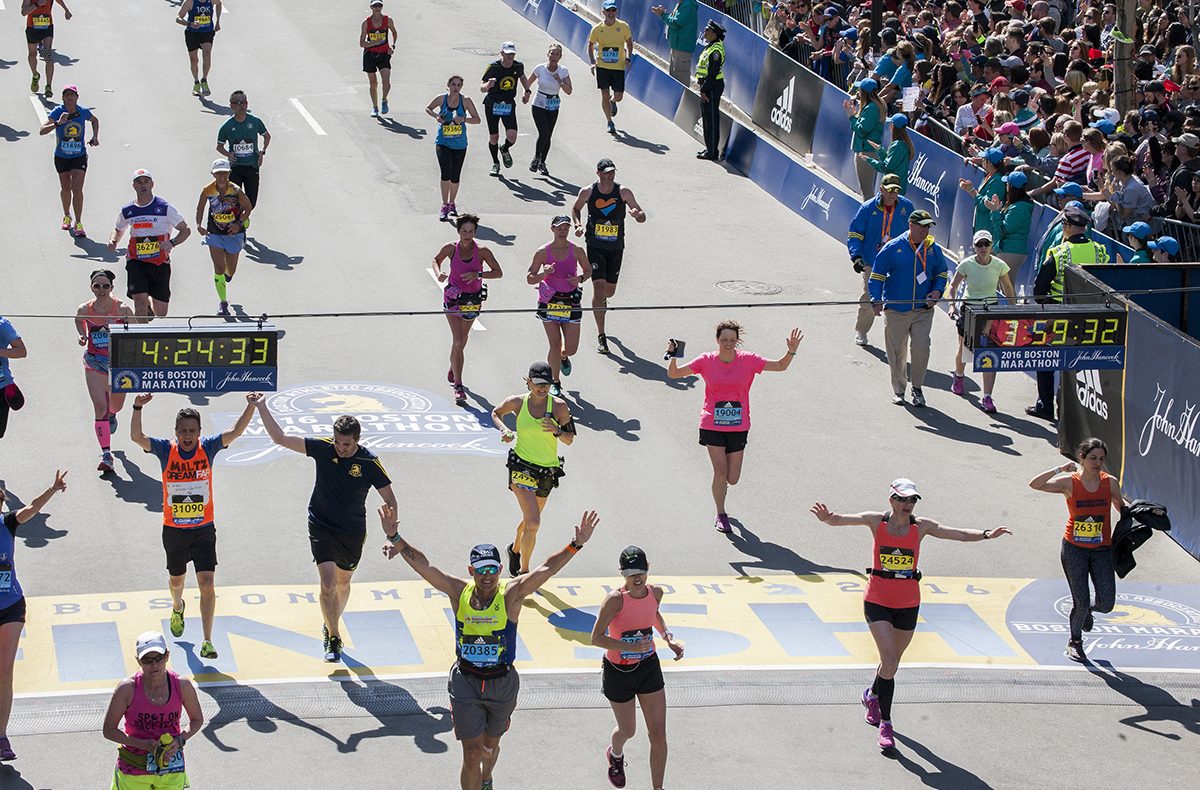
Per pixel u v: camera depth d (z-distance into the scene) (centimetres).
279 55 7044
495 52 7206
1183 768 2561
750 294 4831
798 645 2914
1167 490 3547
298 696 2625
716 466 3319
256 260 4816
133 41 7112
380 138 6028
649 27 7275
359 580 3077
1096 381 3766
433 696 2652
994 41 5409
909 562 2536
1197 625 3108
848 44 6025
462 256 3856
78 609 2884
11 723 2491
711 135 6081
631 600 2266
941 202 5050
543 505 3041
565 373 4041
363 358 4194
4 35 7025
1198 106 4647
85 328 3397
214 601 2709
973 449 3912
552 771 2450
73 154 4753
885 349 4500
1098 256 3997
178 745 2072
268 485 3459
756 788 2431
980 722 2680
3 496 2405
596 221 4234
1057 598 3191
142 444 2675
